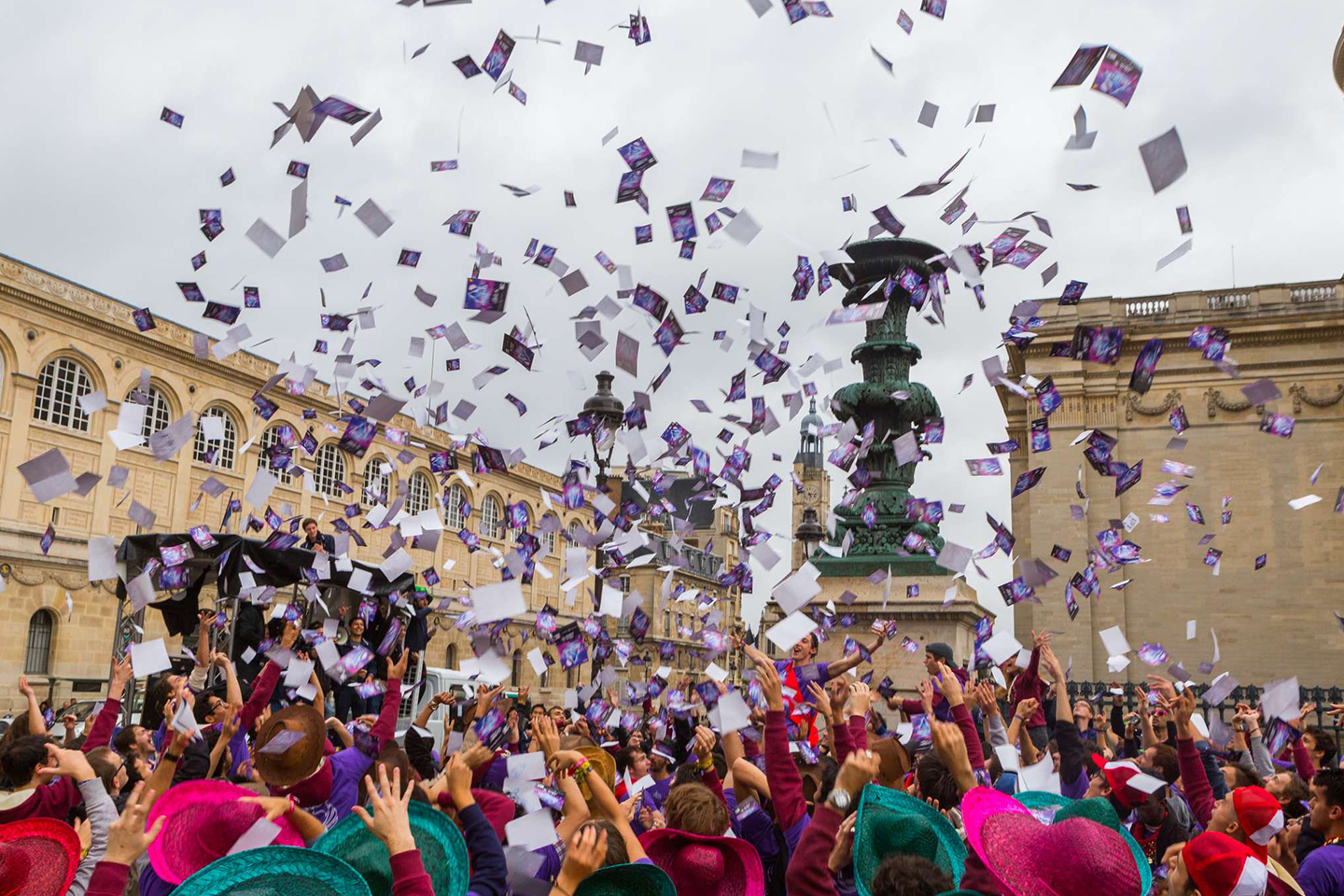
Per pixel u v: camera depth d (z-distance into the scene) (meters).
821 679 8.41
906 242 16.02
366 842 3.89
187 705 4.25
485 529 51.62
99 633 37.72
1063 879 3.55
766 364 9.05
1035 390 8.77
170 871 3.82
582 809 4.48
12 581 34.88
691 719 8.48
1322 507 33.75
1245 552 34.19
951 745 4.48
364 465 44.47
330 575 14.07
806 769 6.91
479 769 6.15
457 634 53.28
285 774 4.69
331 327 9.54
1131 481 8.69
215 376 41.94
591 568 9.70
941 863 4.13
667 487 10.34
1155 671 33.50
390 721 6.23
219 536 13.98
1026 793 5.29
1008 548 9.53
